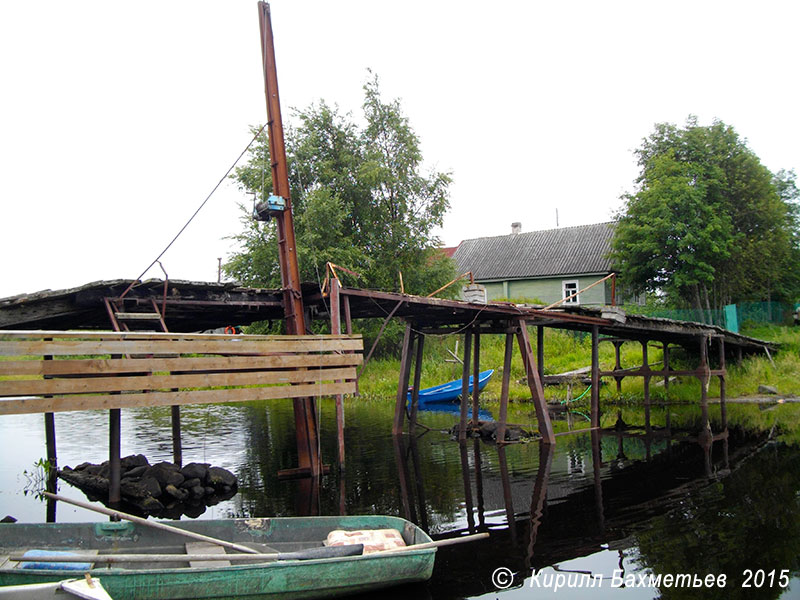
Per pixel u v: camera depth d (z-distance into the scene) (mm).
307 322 13859
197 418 21906
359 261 28375
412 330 16891
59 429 19844
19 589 4918
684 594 6387
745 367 23000
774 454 13141
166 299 10695
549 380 24219
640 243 27719
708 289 29578
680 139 29266
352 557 6094
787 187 34031
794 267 33062
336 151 30484
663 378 23859
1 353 8344
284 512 9492
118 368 9203
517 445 15258
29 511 9734
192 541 7004
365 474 12180
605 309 15961
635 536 8172
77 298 9930
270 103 12961
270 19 13125
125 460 12266
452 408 22516
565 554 7578
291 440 16656
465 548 7848
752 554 7449
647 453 13883
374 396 25250
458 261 39656
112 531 6828
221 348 10234
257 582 5863
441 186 31906
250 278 28750
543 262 36188
